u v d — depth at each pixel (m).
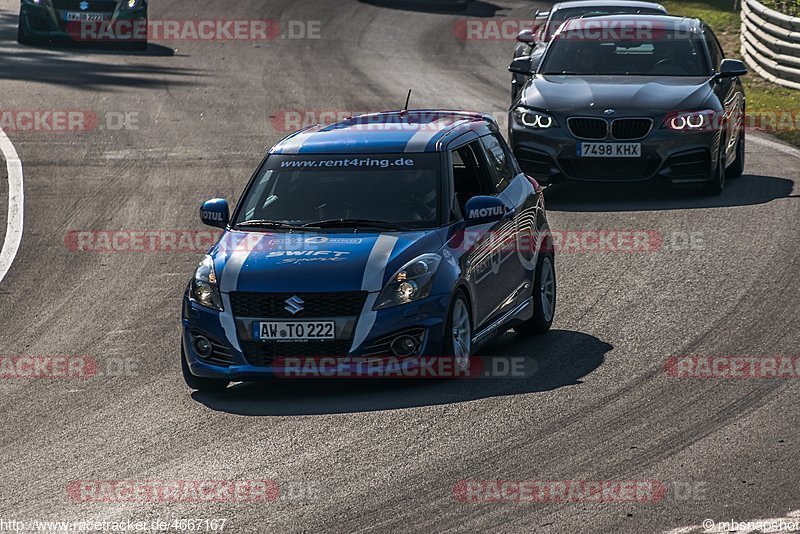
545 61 55.69
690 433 25.14
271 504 21.98
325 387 30.09
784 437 24.66
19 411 28.86
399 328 28.72
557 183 52.06
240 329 29.09
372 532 20.52
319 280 28.95
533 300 34.22
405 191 31.56
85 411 28.64
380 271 29.11
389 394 29.03
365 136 33.47
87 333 35.69
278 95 80.62
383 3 127.94
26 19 92.12
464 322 30.19
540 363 31.16
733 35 108.44
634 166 50.59
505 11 129.75
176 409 28.53
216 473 23.88
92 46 96.25
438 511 21.34
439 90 84.31
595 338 33.31
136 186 56.03
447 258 29.91
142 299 39.22
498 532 20.36
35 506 22.52
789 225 45.84
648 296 37.25
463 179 32.97
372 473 23.41
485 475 23.08
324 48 103.06
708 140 50.62
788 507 20.95
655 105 50.69
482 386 29.27
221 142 65.81
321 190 31.92
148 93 79.19
